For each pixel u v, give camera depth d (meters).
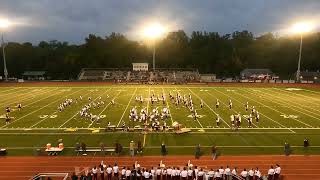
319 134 30.58
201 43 124.12
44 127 33.03
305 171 21.94
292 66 112.00
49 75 105.94
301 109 42.56
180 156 24.73
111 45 116.81
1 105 45.56
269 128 32.66
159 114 38.72
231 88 67.88
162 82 78.25
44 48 124.94
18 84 74.75
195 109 42.44
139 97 50.19
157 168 21.06
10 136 29.94
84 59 112.06
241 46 125.00
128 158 24.36
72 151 25.88
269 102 48.44
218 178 20.33
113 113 39.78
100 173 21.14
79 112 40.22
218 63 114.00
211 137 29.56
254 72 100.62
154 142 28.08
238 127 32.97
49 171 21.97
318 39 114.38
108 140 28.75
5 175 21.36
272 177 20.70
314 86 71.06
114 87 68.94
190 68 102.88
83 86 71.06
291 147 26.78
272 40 124.25
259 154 25.16
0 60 109.31
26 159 24.16
